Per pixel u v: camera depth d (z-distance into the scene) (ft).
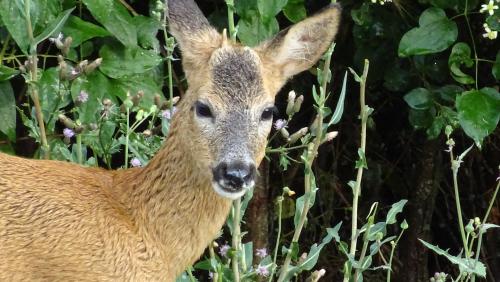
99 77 35.83
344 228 46.52
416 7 39.75
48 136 34.68
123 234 28.50
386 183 46.55
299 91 43.01
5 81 35.35
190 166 28.91
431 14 36.91
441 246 47.24
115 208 28.91
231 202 29.78
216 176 27.89
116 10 35.53
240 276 31.09
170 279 29.55
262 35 35.37
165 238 29.12
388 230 46.47
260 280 33.86
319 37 30.50
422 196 44.73
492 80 41.24
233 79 28.50
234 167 27.61
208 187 28.99
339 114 29.81
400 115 45.06
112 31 35.27
